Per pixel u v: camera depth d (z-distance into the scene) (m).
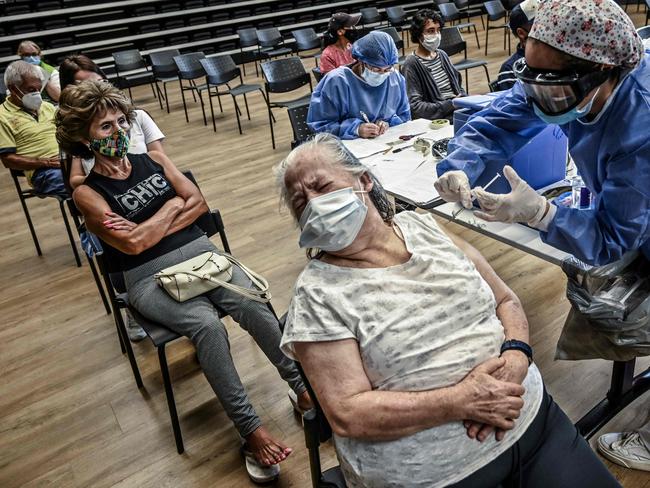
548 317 2.23
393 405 0.96
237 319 1.76
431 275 1.08
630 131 1.09
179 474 1.71
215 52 9.30
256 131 5.51
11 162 3.03
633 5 9.10
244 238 3.24
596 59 1.01
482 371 1.02
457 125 2.01
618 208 1.12
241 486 1.64
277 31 7.90
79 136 1.77
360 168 1.12
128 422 1.94
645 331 1.31
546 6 1.05
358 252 1.10
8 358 2.37
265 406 1.95
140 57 7.08
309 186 1.09
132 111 1.83
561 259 1.39
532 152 1.67
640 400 1.76
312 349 1.01
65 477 1.74
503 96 1.63
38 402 2.09
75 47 8.42
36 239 3.33
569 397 1.82
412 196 1.84
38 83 2.98
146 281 1.79
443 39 5.27
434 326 1.03
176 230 1.89
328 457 1.70
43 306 2.77
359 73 2.69
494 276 1.20
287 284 2.71
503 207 1.20
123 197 1.84
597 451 1.60
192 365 2.21
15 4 8.03
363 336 1.00
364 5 10.53
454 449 1.00
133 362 2.06
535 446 1.08
